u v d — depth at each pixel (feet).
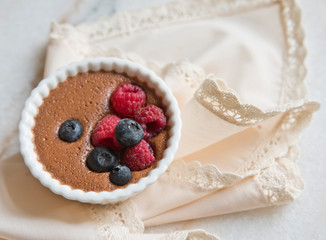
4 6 1.19
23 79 1.13
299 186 0.99
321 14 1.18
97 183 0.87
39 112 0.93
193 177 0.96
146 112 0.90
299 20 1.12
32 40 1.17
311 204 1.01
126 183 0.87
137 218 0.93
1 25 1.17
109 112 0.94
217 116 0.93
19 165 0.97
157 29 1.15
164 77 1.05
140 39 1.14
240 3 1.16
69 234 0.90
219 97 0.90
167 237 0.91
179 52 1.13
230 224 1.00
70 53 1.06
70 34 1.09
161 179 0.97
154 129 0.93
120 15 1.15
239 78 1.08
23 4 1.19
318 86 1.12
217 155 1.01
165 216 0.97
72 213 0.92
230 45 1.11
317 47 1.15
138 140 0.87
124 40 1.13
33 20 1.18
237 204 0.97
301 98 1.05
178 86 1.03
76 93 0.95
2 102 1.11
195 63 1.10
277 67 1.10
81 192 0.86
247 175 0.96
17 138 1.08
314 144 1.06
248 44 1.11
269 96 1.07
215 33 1.14
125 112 0.91
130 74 0.97
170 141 0.91
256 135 1.02
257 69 1.09
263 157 1.00
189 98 1.02
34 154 0.89
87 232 0.90
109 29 1.14
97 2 1.20
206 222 1.00
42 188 0.94
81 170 0.88
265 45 1.12
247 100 1.05
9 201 0.93
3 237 0.90
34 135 0.91
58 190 0.86
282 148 1.00
